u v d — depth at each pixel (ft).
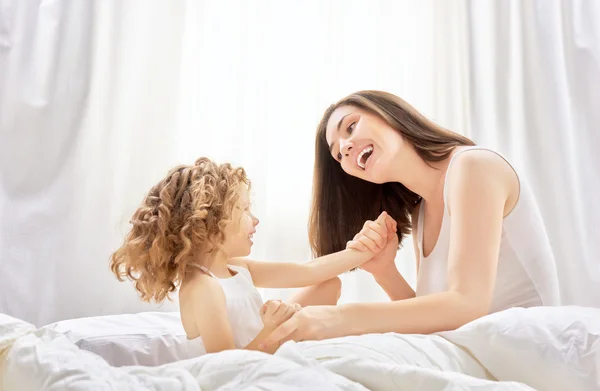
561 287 6.23
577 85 6.49
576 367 2.71
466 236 3.70
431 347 2.85
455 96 6.66
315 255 5.16
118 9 6.04
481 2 6.64
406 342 2.82
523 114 6.51
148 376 2.43
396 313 3.41
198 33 6.31
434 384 2.25
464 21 6.63
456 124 6.64
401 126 4.40
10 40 5.90
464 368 2.85
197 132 6.21
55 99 5.86
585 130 6.42
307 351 2.64
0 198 5.68
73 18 5.97
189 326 3.62
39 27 5.92
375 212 5.01
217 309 3.49
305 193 6.29
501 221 3.84
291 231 6.24
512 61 6.56
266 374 2.28
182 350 3.87
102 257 5.76
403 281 4.68
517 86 6.54
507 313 3.02
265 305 3.36
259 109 6.22
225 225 3.79
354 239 4.57
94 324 4.08
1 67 5.85
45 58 5.91
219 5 6.35
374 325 3.37
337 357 2.59
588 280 6.19
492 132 6.50
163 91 6.06
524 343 2.82
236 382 2.29
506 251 4.03
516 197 4.02
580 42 6.51
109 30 6.04
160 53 6.09
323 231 5.05
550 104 6.42
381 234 4.50
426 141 4.37
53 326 3.98
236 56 6.30
